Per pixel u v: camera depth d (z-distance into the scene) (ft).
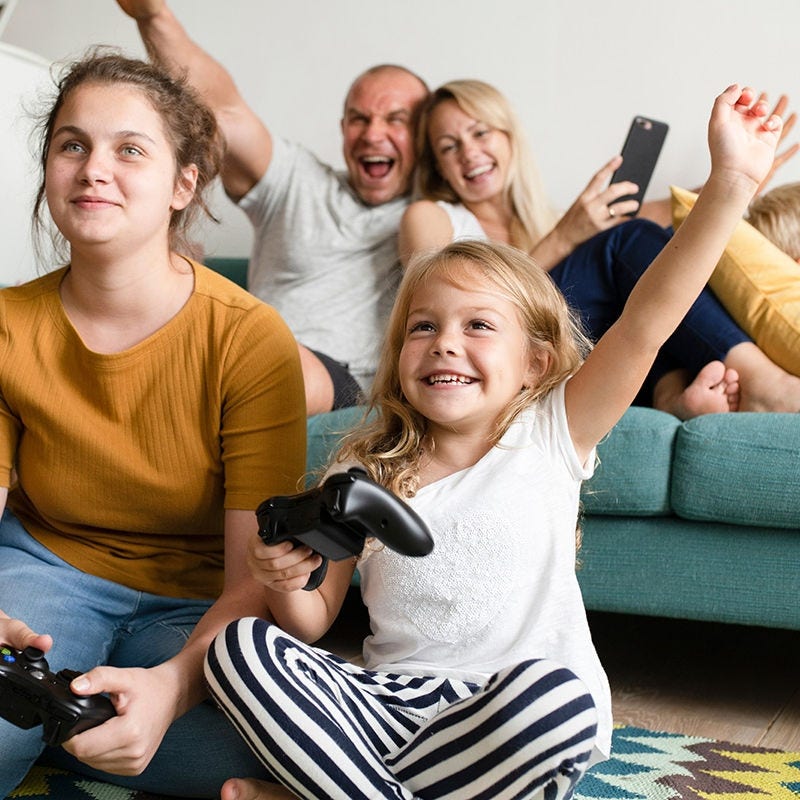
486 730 3.19
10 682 3.23
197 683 3.73
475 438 4.01
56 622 4.13
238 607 3.97
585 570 5.49
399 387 4.28
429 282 4.09
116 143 4.08
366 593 3.92
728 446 5.17
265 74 9.82
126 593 4.36
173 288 4.30
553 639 3.64
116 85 4.17
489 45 9.16
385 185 7.68
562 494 3.87
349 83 9.58
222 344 4.24
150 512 4.33
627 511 5.39
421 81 8.04
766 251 6.21
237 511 4.20
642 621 7.04
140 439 4.26
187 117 4.37
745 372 5.94
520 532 3.75
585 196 7.07
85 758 3.36
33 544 4.39
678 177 8.65
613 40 8.80
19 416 4.36
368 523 3.07
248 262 8.61
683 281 3.67
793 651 6.40
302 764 3.23
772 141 3.63
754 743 4.86
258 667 3.28
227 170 7.70
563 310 4.23
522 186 7.69
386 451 4.17
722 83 8.55
